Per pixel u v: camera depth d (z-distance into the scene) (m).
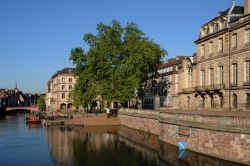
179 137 39.06
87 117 76.88
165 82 94.19
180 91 71.56
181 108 69.44
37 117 93.69
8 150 43.91
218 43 56.72
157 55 73.81
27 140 52.88
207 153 33.19
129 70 69.06
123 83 69.56
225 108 53.84
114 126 72.75
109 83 70.44
